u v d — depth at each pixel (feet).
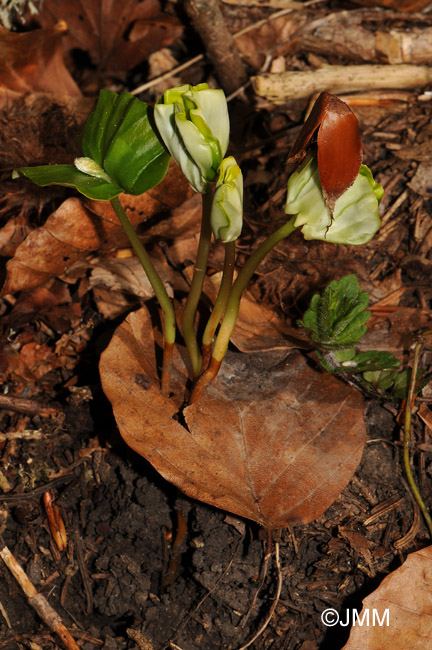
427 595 0.74
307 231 0.73
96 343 0.87
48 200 0.90
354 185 0.71
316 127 0.70
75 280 0.89
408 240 0.90
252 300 0.85
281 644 0.76
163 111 0.71
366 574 0.78
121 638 0.78
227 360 0.82
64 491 0.81
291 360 0.82
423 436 0.82
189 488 0.75
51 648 0.77
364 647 0.73
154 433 0.77
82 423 0.83
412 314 0.86
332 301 0.79
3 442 0.83
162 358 0.81
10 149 0.93
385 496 0.80
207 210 0.74
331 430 0.79
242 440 0.78
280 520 0.76
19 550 0.80
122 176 0.74
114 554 0.80
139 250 0.75
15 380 0.86
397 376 0.82
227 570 0.78
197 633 0.77
